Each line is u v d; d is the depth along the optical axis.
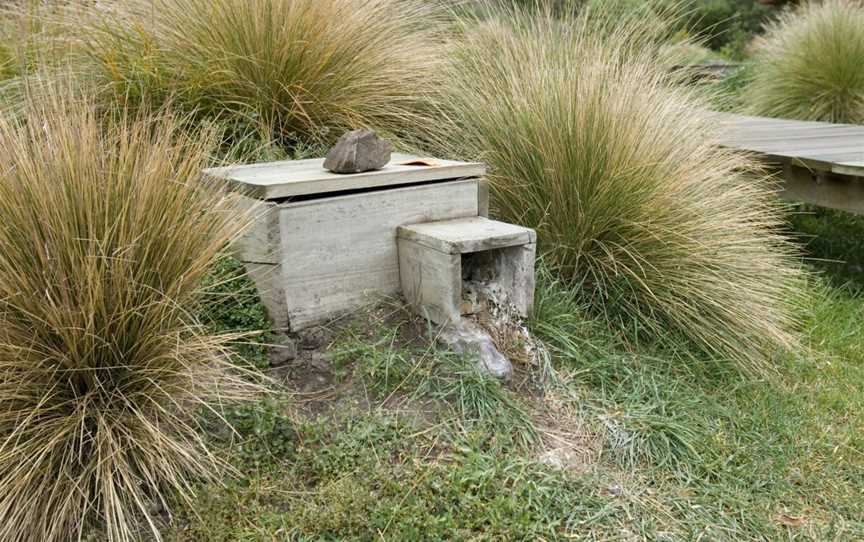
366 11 3.82
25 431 1.94
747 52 11.37
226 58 3.44
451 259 2.50
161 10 3.60
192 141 2.85
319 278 2.61
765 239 3.45
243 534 1.98
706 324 3.11
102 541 1.92
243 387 2.32
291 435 2.28
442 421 2.39
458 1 4.63
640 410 2.67
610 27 4.20
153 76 3.44
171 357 2.11
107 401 2.08
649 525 2.21
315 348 2.60
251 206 2.51
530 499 2.18
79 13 3.66
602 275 3.18
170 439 2.02
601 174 3.09
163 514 2.05
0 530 1.87
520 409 2.49
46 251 1.94
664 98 3.67
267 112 3.58
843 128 5.79
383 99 3.78
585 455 2.45
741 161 4.16
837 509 2.44
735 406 2.92
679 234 3.07
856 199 4.27
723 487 2.44
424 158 3.09
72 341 1.98
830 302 3.98
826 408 3.03
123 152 2.15
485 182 2.91
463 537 2.04
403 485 2.14
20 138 2.15
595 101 3.18
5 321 1.96
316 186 2.53
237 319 2.55
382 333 2.64
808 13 7.19
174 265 2.15
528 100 3.35
